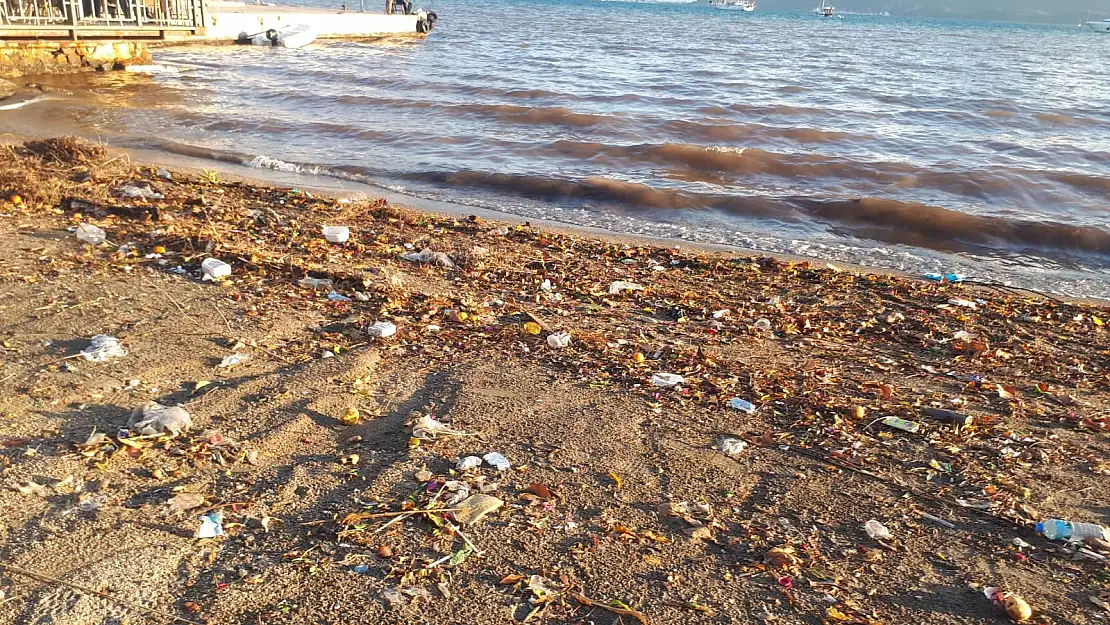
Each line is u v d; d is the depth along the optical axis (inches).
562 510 144.4
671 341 239.1
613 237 385.1
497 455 162.2
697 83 988.6
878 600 123.7
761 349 236.8
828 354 235.9
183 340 209.8
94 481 142.4
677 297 285.6
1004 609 120.3
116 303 230.7
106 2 885.2
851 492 155.7
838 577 128.9
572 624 115.5
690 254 352.5
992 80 1195.9
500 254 326.6
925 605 122.8
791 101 851.4
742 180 504.1
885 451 172.7
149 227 310.5
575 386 199.3
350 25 1482.5
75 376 183.0
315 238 322.0
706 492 153.6
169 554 124.6
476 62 1151.0
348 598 118.0
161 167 457.4
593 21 2797.7
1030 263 371.2
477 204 435.8
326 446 161.9
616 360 217.3
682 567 129.8
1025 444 177.6
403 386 193.8
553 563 129.1
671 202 446.0
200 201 360.5
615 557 131.4
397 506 141.5
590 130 635.5
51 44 827.4
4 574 117.4
